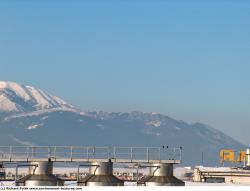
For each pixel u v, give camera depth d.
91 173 129.75
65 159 129.88
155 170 129.75
